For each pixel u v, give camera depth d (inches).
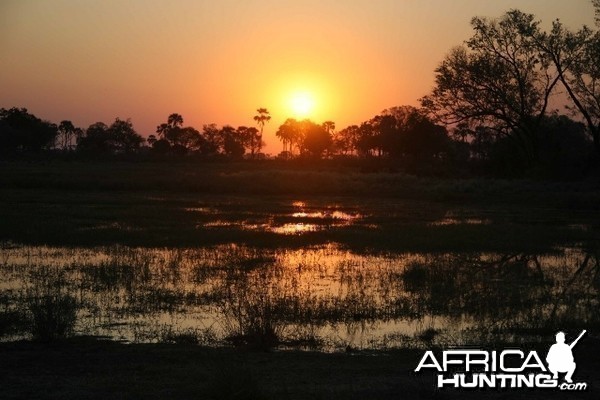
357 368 350.9
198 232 982.4
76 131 6545.3
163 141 5531.5
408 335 436.5
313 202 1667.1
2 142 4702.3
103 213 1263.5
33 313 447.2
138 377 329.1
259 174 2320.4
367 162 3843.5
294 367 350.9
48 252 776.9
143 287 576.4
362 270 675.4
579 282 631.8
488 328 455.8
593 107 2044.8
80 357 369.7
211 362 360.2
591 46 2004.2
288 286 587.2
